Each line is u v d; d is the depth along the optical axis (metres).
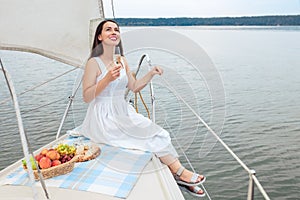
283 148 9.02
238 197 6.87
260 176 8.22
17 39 1.96
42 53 2.20
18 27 1.93
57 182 1.63
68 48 2.39
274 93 12.19
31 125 6.48
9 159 6.40
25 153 1.26
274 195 7.37
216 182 7.13
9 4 1.83
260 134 9.74
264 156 8.73
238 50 12.86
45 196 1.48
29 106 6.75
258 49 13.75
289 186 7.69
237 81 12.79
